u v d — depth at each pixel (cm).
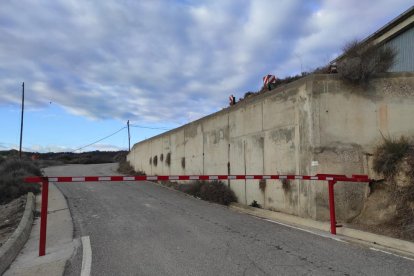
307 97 1195
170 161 2753
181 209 1465
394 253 789
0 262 750
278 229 1059
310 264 715
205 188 1822
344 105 1169
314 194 1149
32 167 3219
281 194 1335
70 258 798
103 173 4100
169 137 2800
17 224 1253
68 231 1081
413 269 680
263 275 657
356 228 1013
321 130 1161
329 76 1180
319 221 1113
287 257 765
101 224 1164
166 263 742
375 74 1178
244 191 1614
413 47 1923
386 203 1064
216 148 1941
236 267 705
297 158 1248
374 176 1125
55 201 1739
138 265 734
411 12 1845
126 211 1409
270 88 1792
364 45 1321
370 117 1168
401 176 1050
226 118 1828
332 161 1151
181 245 880
